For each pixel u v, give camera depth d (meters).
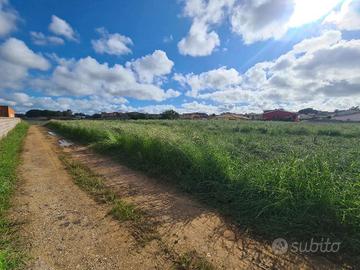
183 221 3.53
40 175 6.02
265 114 66.62
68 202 4.23
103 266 2.51
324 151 7.19
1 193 4.41
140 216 3.68
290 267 2.51
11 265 2.47
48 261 2.57
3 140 11.79
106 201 4.28
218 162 5.17
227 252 2.77
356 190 3.40
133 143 8.35
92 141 12.50
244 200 3.94
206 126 20.44
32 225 3.37
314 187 3.56
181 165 5.86
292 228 3.13
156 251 2.80
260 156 6.76
